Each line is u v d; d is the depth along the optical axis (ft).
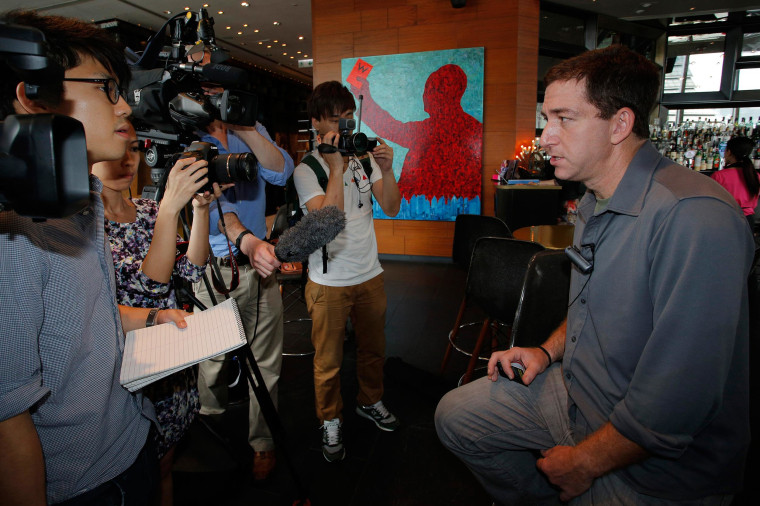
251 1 18.89
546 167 14.96
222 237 4.99
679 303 2.41
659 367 2.48
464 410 3.81
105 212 3.40
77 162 1.60
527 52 15.62
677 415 2.44
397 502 5.11
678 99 22.27
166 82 3.39
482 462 3.84
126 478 2.69
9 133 1.49
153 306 3.58
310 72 36.01
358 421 6.68
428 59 16.02
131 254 3.47
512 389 3.84
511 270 5.94
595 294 3.01
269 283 5.29
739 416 2.64
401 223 17.38
